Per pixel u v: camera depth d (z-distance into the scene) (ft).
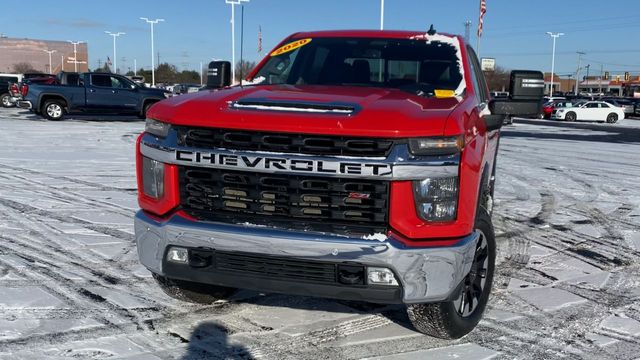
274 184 10.33
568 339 12.67
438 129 10.14
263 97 11.54
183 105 11.27
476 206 11.05
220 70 16.06
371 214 10.15
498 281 16.49
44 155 39.60
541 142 63.10
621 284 16.53
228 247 10.41
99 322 12.67
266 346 11.89
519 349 12.09
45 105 69.67
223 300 14.25
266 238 10.15
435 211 10.24
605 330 13.23
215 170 10.64
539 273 17.35
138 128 63.67
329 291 10.32
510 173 38.42
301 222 10.30
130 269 16.20
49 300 13.76
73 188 27.94
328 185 10.14
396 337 12.50
